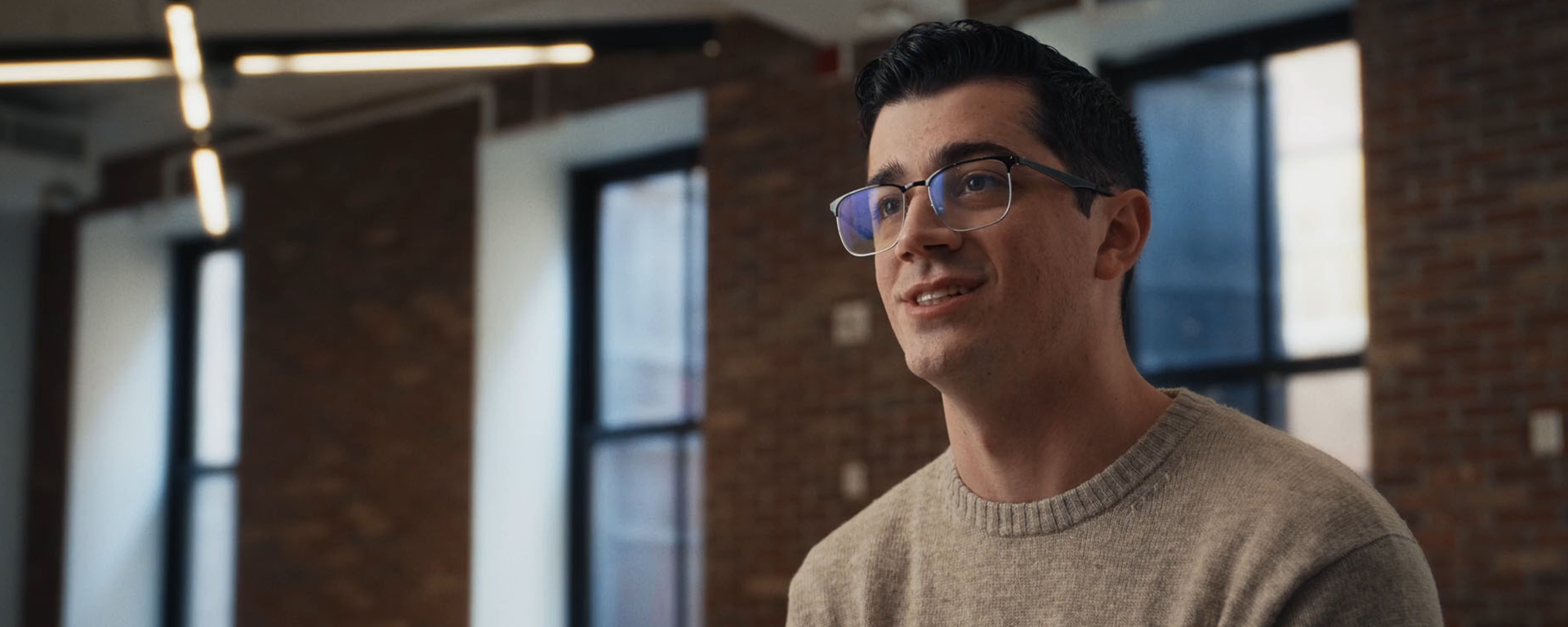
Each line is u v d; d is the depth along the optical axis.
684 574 7.37
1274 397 5.71
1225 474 1.12
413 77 7.60
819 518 6.15
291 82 7.64
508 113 7.50
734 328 6.51
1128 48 6.05
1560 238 4.68
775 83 6.50
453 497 7.49
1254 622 1.05
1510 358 4.74
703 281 7.47
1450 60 4.95
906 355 1.15
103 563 9.09
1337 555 1.04
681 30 4.57
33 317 9.29
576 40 4.62
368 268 7.97
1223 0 5.56
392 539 7.69
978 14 5.75
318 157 8.26
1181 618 1.08
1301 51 5.75
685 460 7.43
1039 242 1.12
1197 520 1.11
